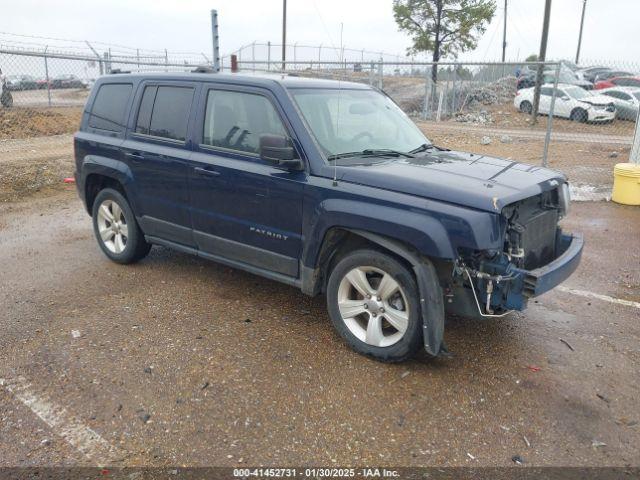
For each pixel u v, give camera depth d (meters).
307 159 4.06
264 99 4.38
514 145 15.74
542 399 3.52
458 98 22.12
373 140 4.54
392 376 3.73
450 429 3.21
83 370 3.74
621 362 4.00
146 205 5.28
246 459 2.93
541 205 4.14
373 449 3.03
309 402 3.43
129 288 5.20
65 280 5.41
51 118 16.55
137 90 5.37
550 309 4.92
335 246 4.12
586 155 14.16
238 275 5.57
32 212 8.23
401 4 29.30
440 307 3.56
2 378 3.64
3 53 10.21
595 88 26.48
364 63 11.82
